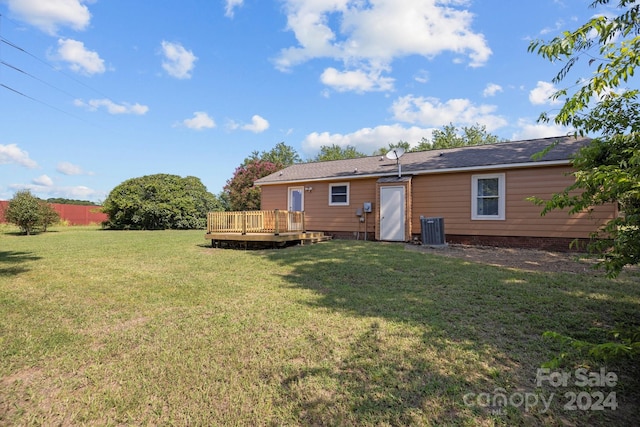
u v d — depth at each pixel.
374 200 12.64
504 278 5.66
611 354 1.81
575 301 4.36
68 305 4.60
